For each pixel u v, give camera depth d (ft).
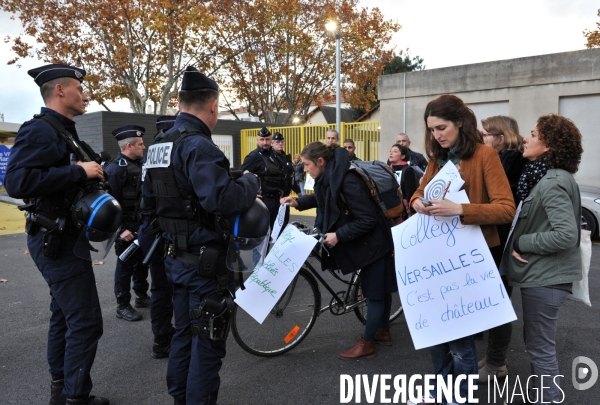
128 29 65.26
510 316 6.97
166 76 70.44
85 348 8.27
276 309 11.19
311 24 77.10
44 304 15.37
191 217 7.34
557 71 31.42
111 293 16.52
